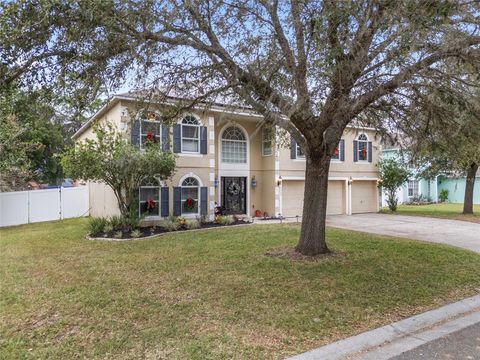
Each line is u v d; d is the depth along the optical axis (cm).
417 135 831
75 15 479
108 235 1176
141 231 1245
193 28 621
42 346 423
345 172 2019
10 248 1013
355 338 446
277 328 468
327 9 507
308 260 802
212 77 710
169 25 586
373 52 569
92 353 405
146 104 748
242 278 679
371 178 2119
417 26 457
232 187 1738
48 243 1080
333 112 700
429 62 588
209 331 459
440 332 474
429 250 943
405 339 452
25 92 547
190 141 1541
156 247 984
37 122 610
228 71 660
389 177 2080
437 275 716
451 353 414
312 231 856
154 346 420
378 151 2156
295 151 1823
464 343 441
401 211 2138
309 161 846
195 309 532
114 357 396
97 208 1705
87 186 1867
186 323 483
